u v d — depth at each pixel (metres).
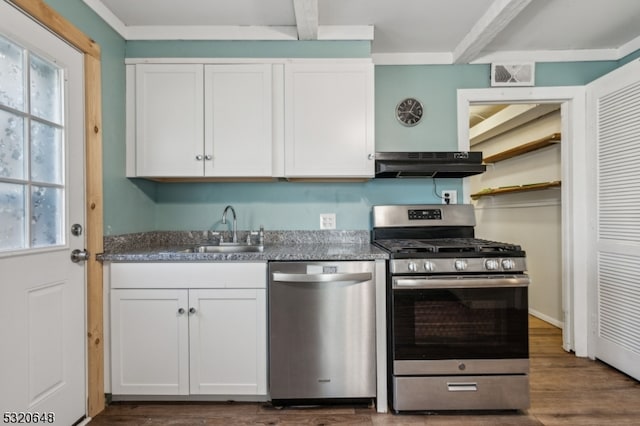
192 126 2.03
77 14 1.65
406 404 1.71
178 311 1.76
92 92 1.72
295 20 2.04
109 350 1.77
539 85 2.42
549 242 3.19
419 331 1.72
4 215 1.27
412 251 1.74
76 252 1.60
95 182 1.73
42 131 1.44
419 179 2.41
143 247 2.16
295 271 1.74
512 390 1.72
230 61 2.03
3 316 1.24
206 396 1.83
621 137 2.09
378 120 2.43
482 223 4.44
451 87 2.42
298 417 1.70
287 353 1.75
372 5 1.87
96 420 1.67
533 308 3.43
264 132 2.03
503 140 3.98
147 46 2.12
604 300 2.25
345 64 2.04
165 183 2.37
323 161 2.05
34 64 1.39
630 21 2.03
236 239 2.26
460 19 2.01
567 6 1.87
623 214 2.09
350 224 2.39
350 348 1.75
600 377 2.09
